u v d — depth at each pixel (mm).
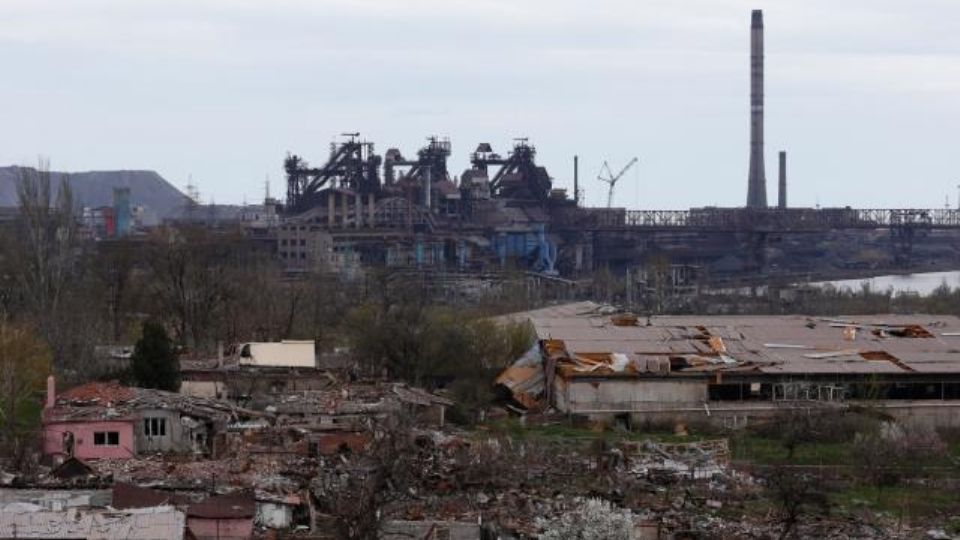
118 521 128125
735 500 182000
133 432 195250
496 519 157625
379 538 146250
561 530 139125
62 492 143125
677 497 181625
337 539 143000
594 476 194000
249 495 150625
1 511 130875
